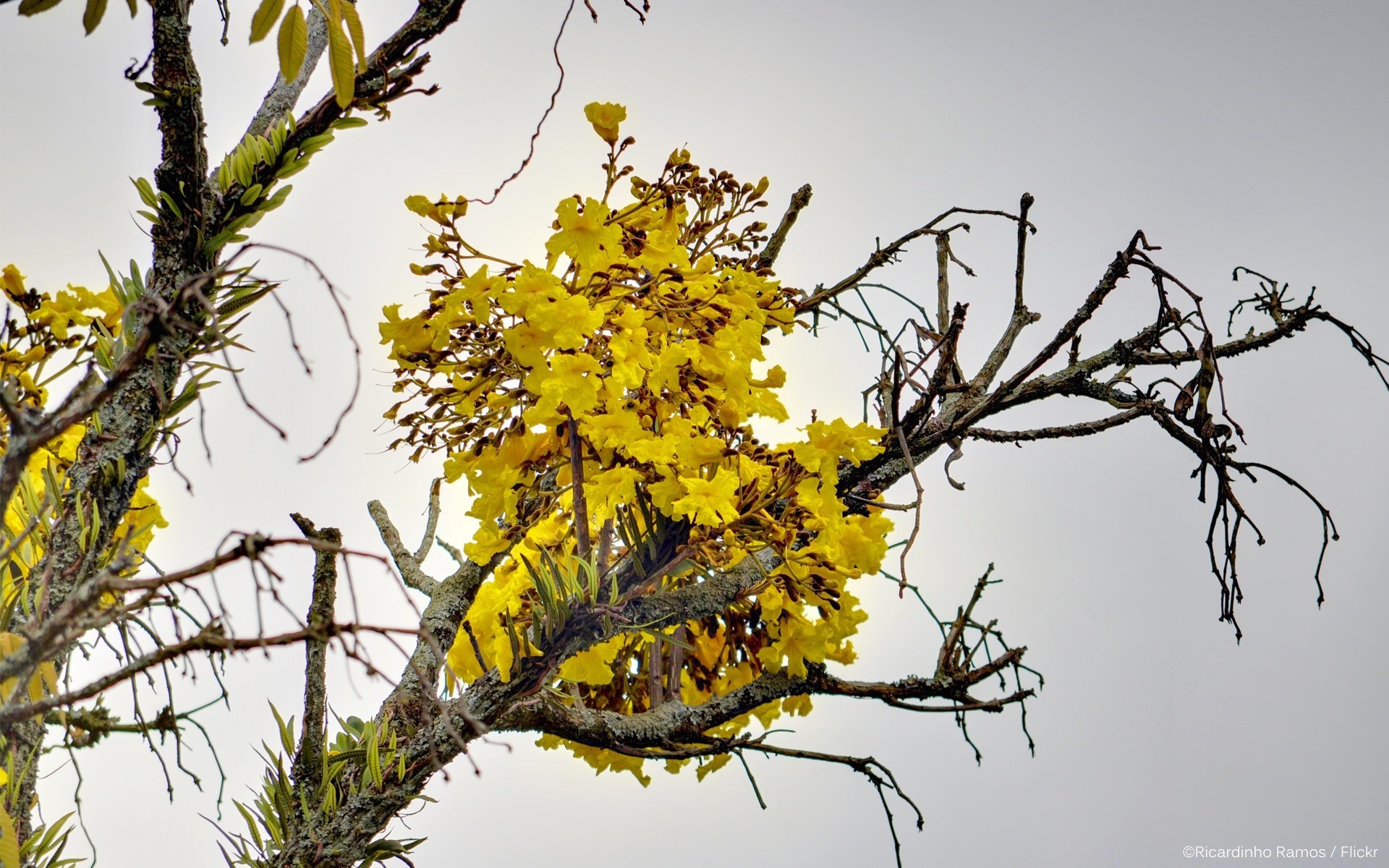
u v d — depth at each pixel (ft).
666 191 18.13
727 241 18.57
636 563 18.10
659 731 18.65
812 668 18.80
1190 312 18.35
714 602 18.21
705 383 17.81
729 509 17.60
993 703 18.94
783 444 18.06
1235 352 18.69
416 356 17.74
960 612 19.11
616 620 18.01
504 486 17.78
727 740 18.78
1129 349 18.49
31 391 17.99
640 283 17.92
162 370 17.37
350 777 18.11
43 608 16.81
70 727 17.01
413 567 19.16
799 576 18.07
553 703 18.44
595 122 18.01
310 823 17.95
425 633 16.28
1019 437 18.43
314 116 17.44
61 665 17.33
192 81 17.20
